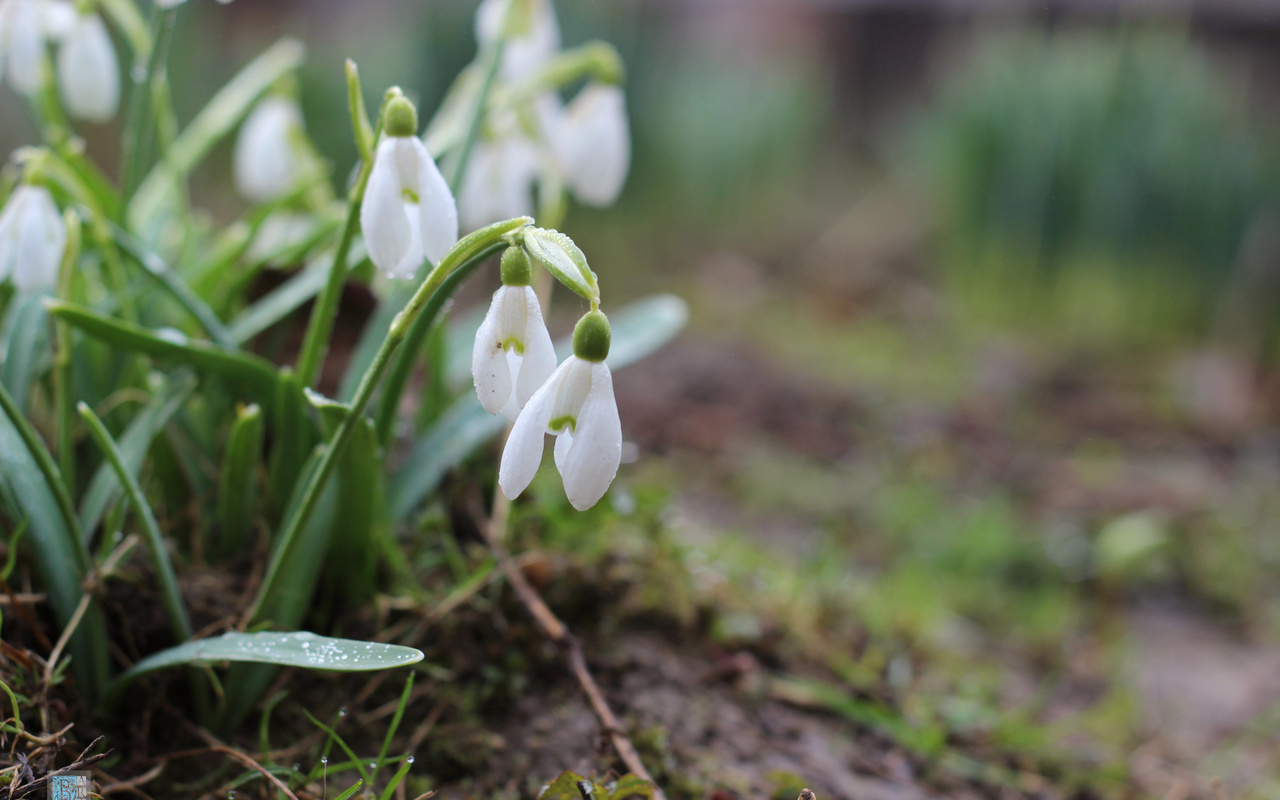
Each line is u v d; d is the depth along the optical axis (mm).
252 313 462
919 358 1202
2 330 452
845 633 575
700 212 1461
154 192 547
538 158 497
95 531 424
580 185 479
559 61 471
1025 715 542
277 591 400
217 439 454
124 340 400
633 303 1260
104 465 417
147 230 505
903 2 1995
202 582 421
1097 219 1118
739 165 1461
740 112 1459
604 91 473
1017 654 654
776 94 1516
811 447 920
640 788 388
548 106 494
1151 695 622
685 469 830
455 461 451
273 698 402
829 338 1245
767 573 590
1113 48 1144
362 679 423
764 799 429
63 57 471
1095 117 1098
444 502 481
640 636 478
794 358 1153
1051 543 795
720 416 955
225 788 394
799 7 2039
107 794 387
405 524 465
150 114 459
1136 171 1085
